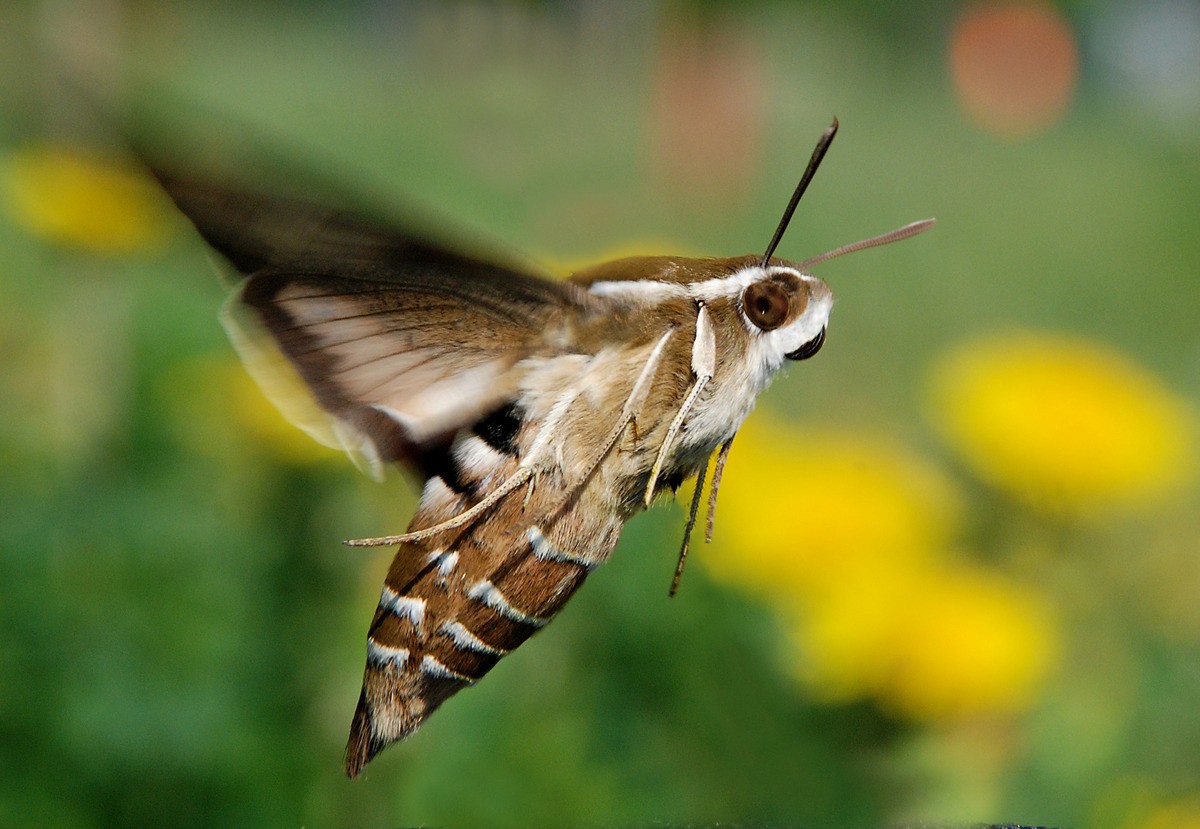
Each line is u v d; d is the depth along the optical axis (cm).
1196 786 32
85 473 34
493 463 24
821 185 122
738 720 32
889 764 31
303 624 33
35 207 38
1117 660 33
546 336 24
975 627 31
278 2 183
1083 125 174
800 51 183
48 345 41
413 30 172
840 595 32
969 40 166
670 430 24
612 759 31
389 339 24
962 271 96
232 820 31
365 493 33
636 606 32
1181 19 227
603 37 163
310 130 120
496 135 127
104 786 31
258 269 24
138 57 123
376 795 31
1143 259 101
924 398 70
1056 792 31
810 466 34
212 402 36
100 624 31
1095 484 32
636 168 116
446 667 24
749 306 24
